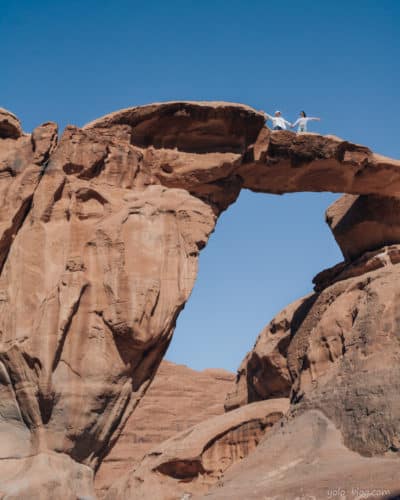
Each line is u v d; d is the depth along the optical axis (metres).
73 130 26.03
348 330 29.42
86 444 24.78
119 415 25.33
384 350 26.55
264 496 21.73
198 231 26.58
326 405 26.78
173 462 33.78
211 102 27.30
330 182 30.53
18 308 24.67
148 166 27.39
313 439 25.88
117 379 25.09
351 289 31.14
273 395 36.66
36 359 24.11
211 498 23.09
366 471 21.42
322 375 28.80
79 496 23.95
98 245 25.47
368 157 29.86
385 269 30.91
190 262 26.30
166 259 25.86
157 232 25.95
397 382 24.92
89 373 24.72
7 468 23.81
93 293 25.20
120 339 25.17
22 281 24.89
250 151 28.23
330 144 28.97
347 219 35.12
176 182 27.72
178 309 25.88
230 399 40.22
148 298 25.12
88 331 24.98
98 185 26.28
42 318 24.38
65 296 24.66
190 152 27.92
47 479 23.41
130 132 27.14
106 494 35.25
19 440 24.23
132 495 33.66
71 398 24.39
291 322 35.88
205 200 28.39
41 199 25.44
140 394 25.94
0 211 25.44
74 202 25.75
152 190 26.81
